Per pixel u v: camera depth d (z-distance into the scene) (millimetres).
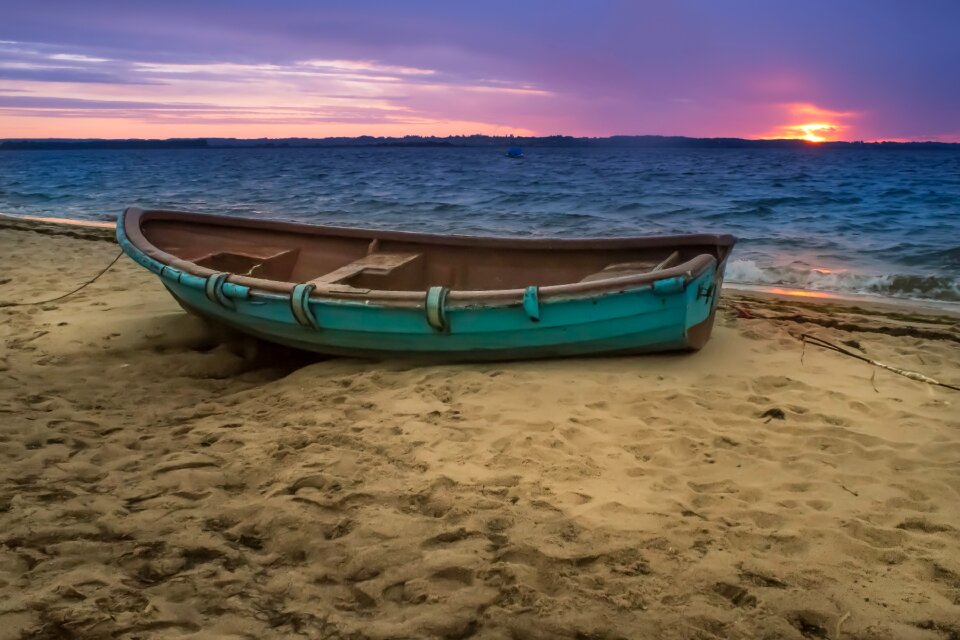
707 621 2486
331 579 2736
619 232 16281
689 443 4027
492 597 2604
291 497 3355
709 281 5094
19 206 22562
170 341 6355
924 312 8016
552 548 2924
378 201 24172
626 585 2688
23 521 3092
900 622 2494
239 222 7516
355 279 6098
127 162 90250
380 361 5590
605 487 3508
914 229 16047
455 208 21625
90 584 2605
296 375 5457
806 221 17719
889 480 3617
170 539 2992
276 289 5402
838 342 6297
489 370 5223
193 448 4047
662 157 105062
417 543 2961
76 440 4145
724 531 3092
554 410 4473
